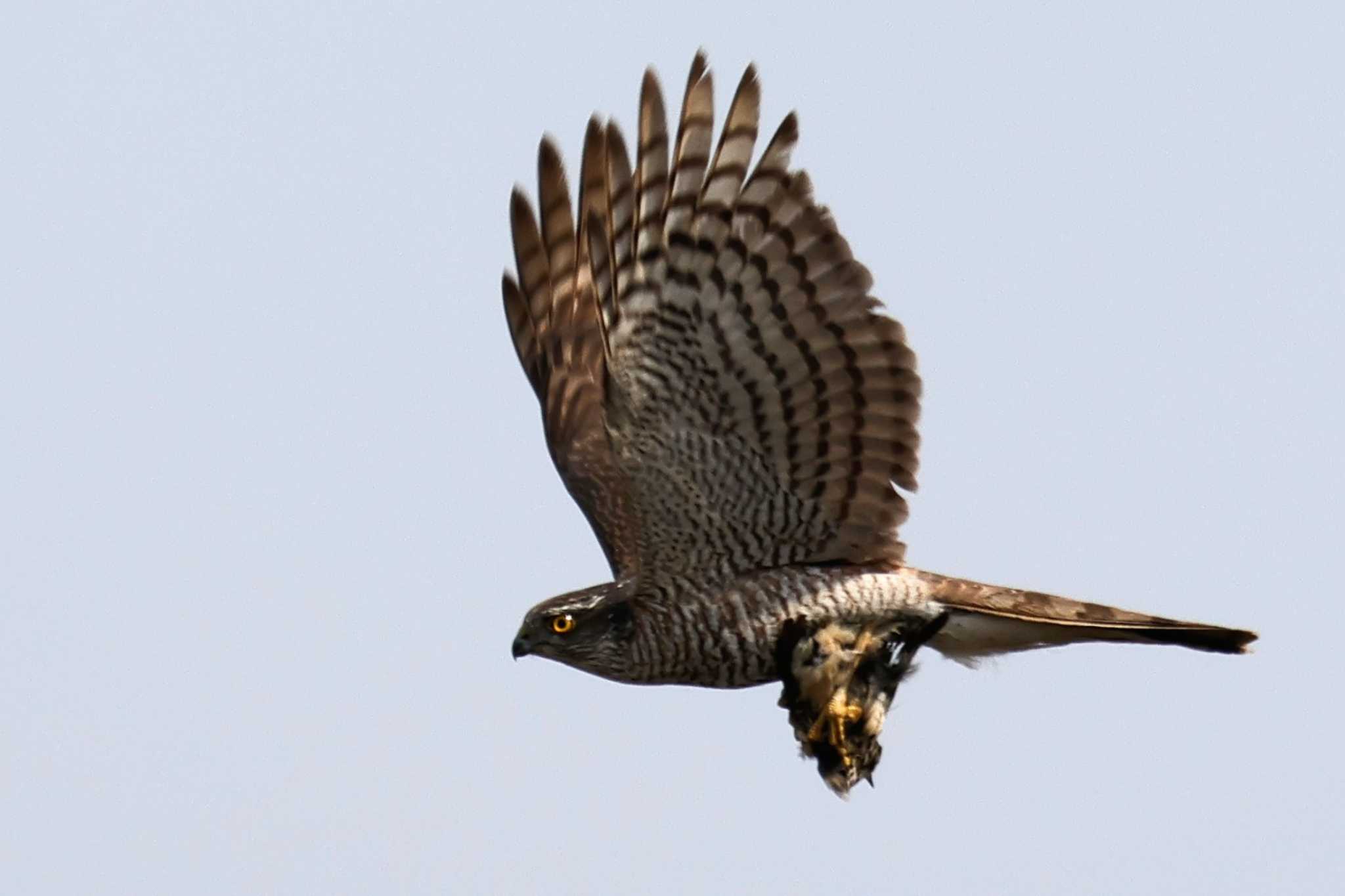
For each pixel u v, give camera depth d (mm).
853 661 14234
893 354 13508
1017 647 14578
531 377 14570
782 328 13477
